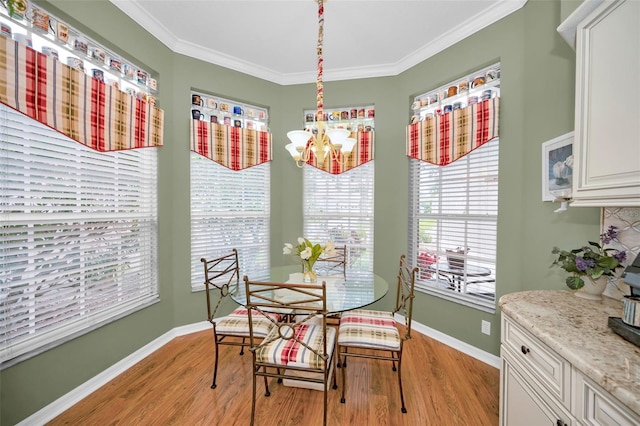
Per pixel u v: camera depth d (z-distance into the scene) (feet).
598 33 3.50
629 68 3.09
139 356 6.95
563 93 5.19
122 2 6.31
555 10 5.38
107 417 5.06
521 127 6.20
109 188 6.20
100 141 5.74
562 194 5.11
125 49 6.48
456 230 7.81
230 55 8.76
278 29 7.45
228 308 9.23
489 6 6.55
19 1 4.57
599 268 3.95
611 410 2.34
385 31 7.48
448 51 7.75
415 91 8.66
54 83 4.89
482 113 6.87
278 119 10.11
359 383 6.07
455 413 5.17
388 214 9.34
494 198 6.97
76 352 5.49
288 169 10.19
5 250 4.48
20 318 4.63
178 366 6.70
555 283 5.39
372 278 6.91
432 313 8.23
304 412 5.21
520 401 3.72
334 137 5.79
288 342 5.04
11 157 4.51
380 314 6.56
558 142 5.19
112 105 6.00
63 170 5.24
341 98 9.71
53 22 5.15
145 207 7.27
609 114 3.33
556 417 3.01
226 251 9.18
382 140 9.40
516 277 6.33
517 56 6.29
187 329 8.42
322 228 10.08
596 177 3.51
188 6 6.60
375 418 5.05
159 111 7.37
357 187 9.80
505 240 6.56
